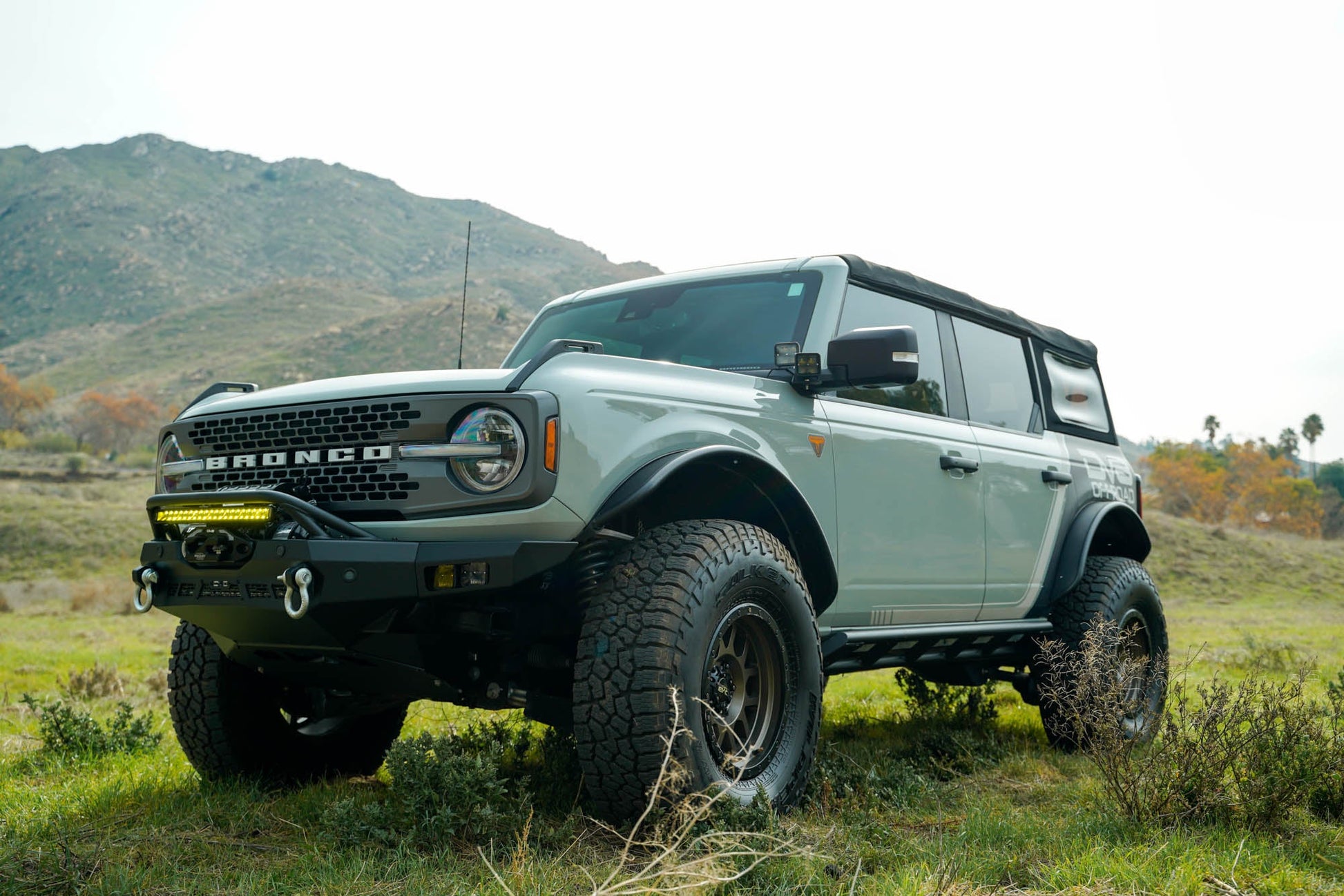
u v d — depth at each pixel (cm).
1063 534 558
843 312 434
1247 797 342
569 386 321
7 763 480
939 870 281
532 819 332
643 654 309
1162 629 591
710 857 259
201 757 405
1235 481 13275
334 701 406
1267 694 384
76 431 18200
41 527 5412
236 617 332
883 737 539
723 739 340
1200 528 6134
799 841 318
